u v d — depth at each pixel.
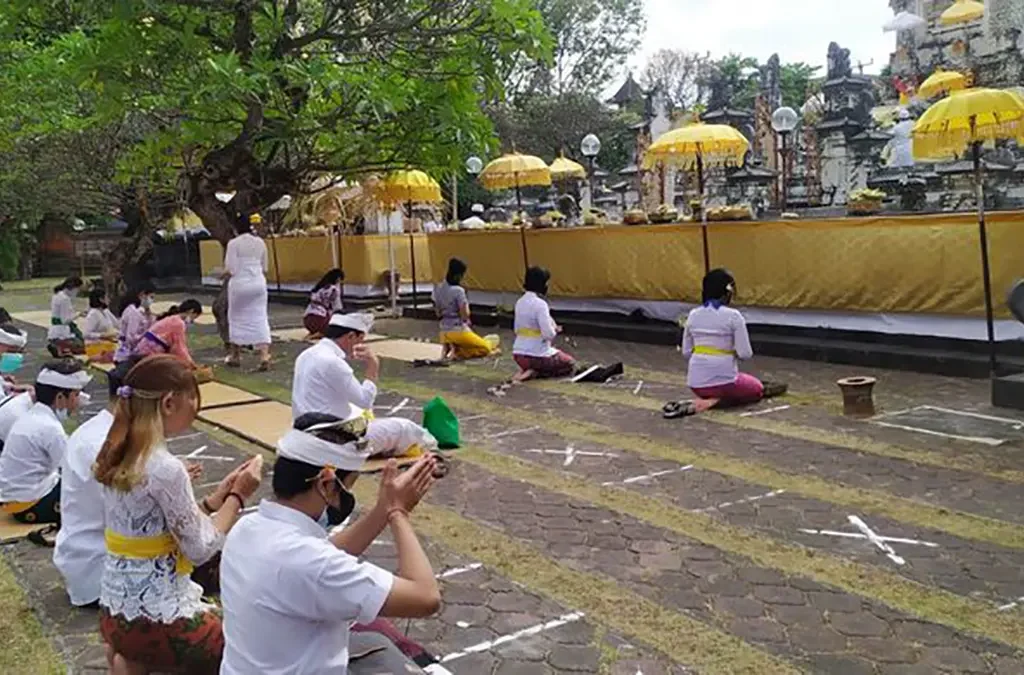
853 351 9.91
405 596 2.57
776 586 4.43
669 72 36.34
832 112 20.03
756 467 6.29
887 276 9.91
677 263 12.18
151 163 12.51
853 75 20.34
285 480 2.63
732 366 7.98
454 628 4.13
